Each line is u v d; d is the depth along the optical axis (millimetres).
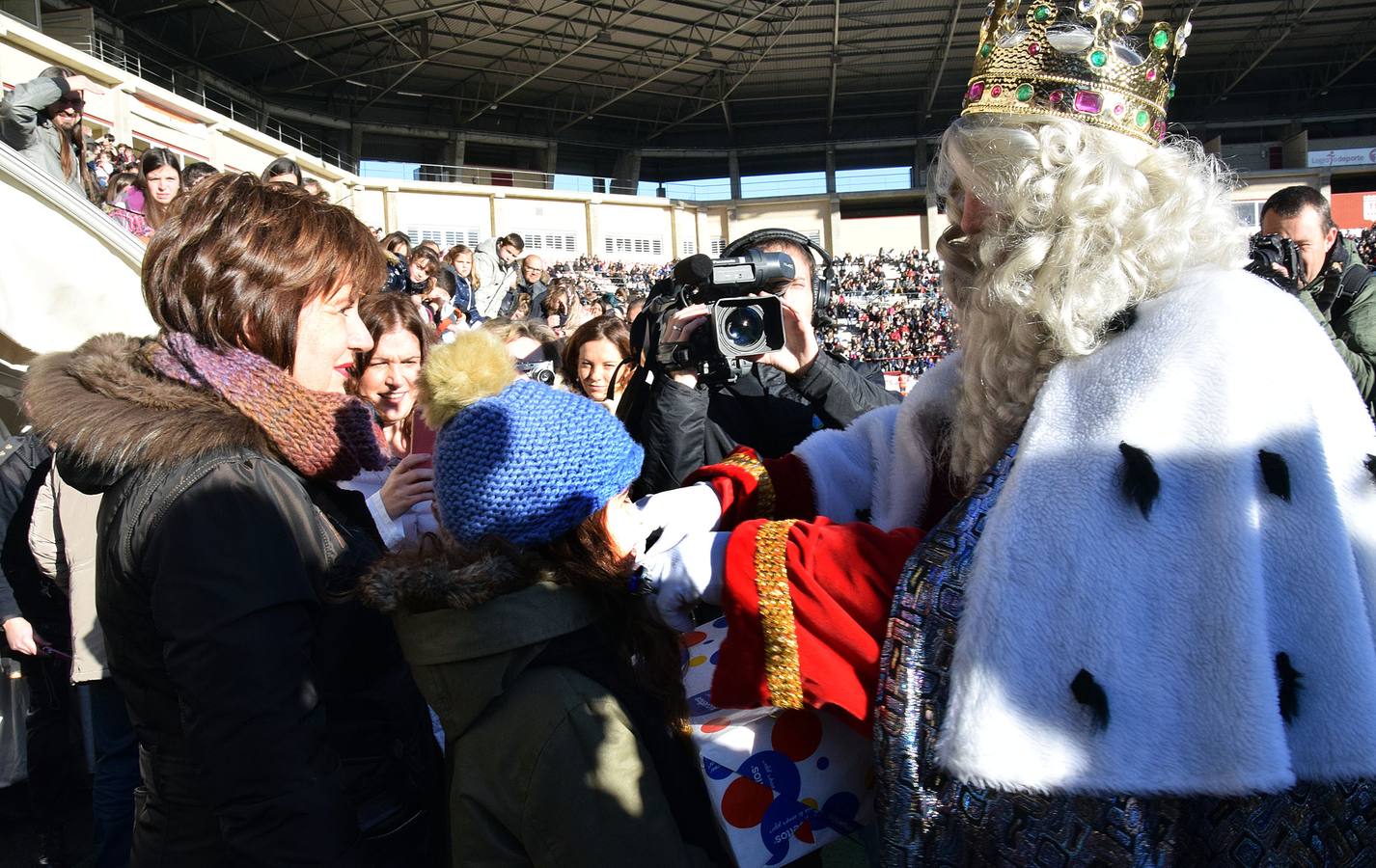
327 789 1090
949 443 1363
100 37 21016
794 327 2143
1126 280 1053
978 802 1053
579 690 1137
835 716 1201
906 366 21812
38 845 2713
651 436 2084
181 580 1071
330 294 1306
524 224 28047
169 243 1244
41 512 2609
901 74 29750
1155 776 917
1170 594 938
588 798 1092
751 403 2375
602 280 25375
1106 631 943
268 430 1203
